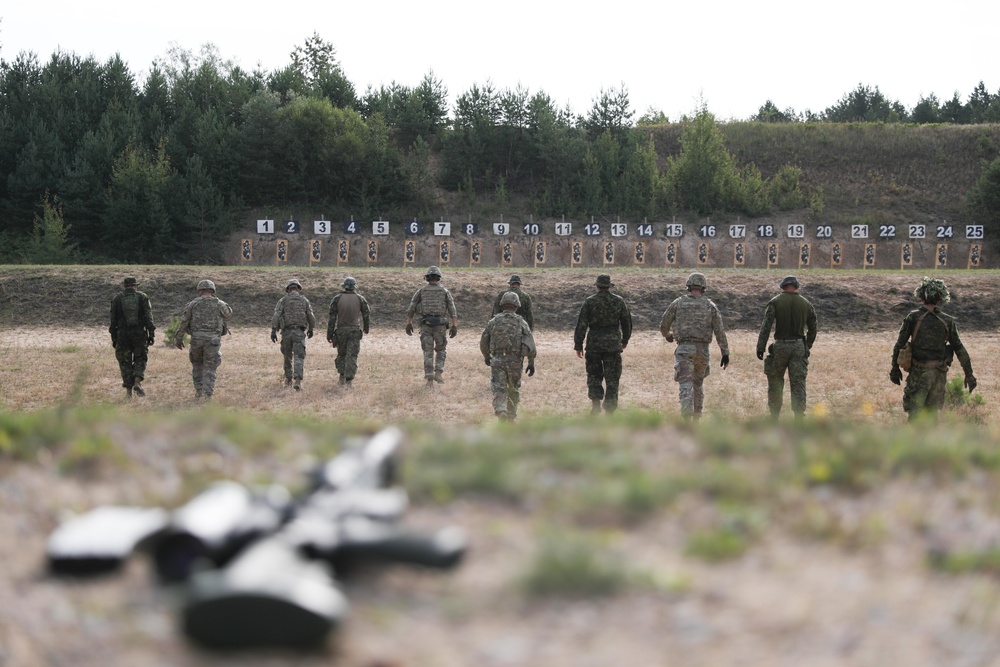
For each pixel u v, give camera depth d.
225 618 2.37
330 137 71.38
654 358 26.31
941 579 4.04
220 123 72.19
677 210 72.88
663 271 41.94
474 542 4.39
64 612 3.34
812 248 69.62
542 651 3.12
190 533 2.80
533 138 76.62
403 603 3.49
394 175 72.25
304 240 66.50
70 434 6.86
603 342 14.96
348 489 3.40
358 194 71.00
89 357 26.25
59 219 60.69
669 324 14.40
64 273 38.66
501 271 41.34
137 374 19.03
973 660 3.15
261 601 2.36
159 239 63.28
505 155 77.56
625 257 67.44
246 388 20.31
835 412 11.77
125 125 70.69
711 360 25.77
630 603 3.62
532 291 37.78
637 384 21.53
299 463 6.33
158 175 64.69
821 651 3.20
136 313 18.84
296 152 70.69
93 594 3.51
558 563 3.77
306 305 20.08
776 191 75.19
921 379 13.41
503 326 14.29
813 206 73.19
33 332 32.88
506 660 3.03
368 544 2.87
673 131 88.00
